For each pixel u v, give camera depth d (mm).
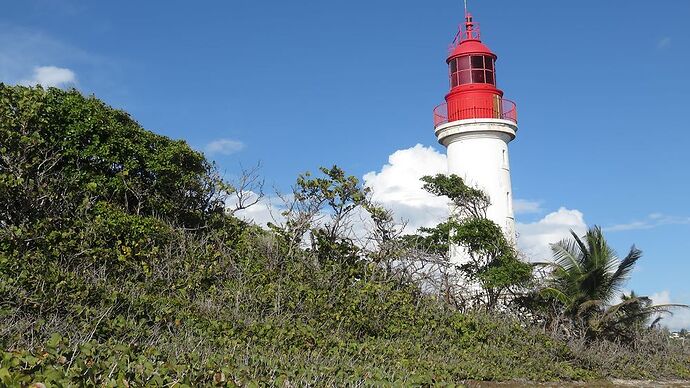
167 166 19938
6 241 14078
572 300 22750
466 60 28766
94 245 16609
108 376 7195
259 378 9172
